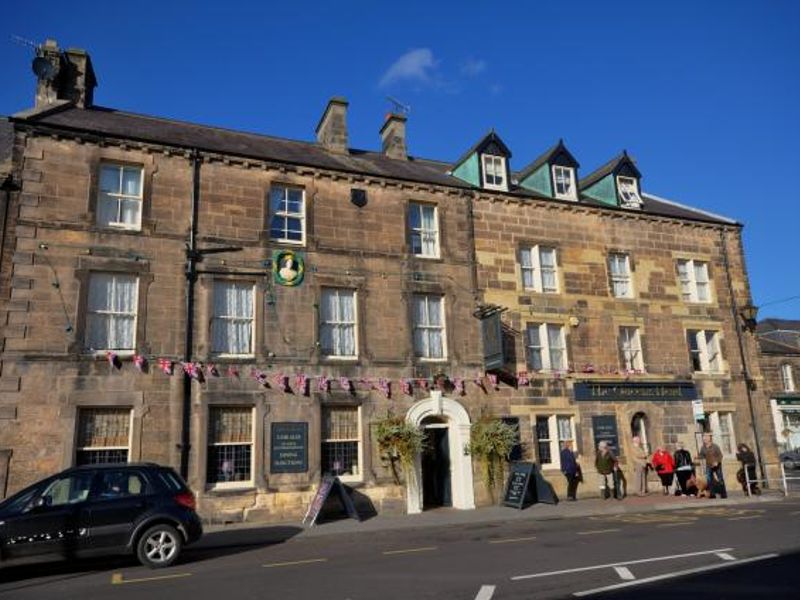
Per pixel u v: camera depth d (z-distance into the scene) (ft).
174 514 34.27
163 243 54.39
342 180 62.95
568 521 49.80
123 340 51.85
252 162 59.06
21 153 51.49
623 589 25.30
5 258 49.01
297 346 57.06
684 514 51.90
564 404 67.26
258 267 57.31
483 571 29.66
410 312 62.59
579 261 72.74
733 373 77.51
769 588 24.77
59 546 31.91
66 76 62.34
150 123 63.98
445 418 62.13
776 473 76.28
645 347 73.46
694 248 80.38
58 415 47.85
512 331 67.00
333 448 57.11
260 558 35.88
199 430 51.93
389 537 43.65
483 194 69.21
